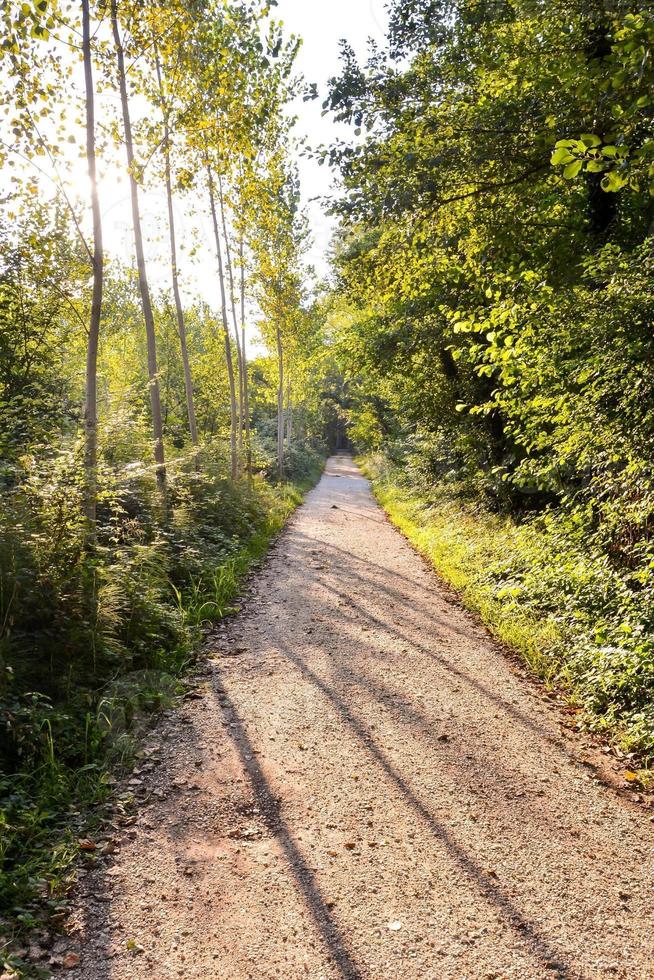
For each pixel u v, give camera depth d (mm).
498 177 6922
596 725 4980
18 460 6914
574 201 8523
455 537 12414
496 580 8859
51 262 10477
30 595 4930
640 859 3455
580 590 6836
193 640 6754
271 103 12523
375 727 4961
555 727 5055
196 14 8078
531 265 7949
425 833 3635
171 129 9508
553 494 11266
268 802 3934
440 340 13383
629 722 4836
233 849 3484
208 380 25516
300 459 33938
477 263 8211
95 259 6895
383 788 4102
